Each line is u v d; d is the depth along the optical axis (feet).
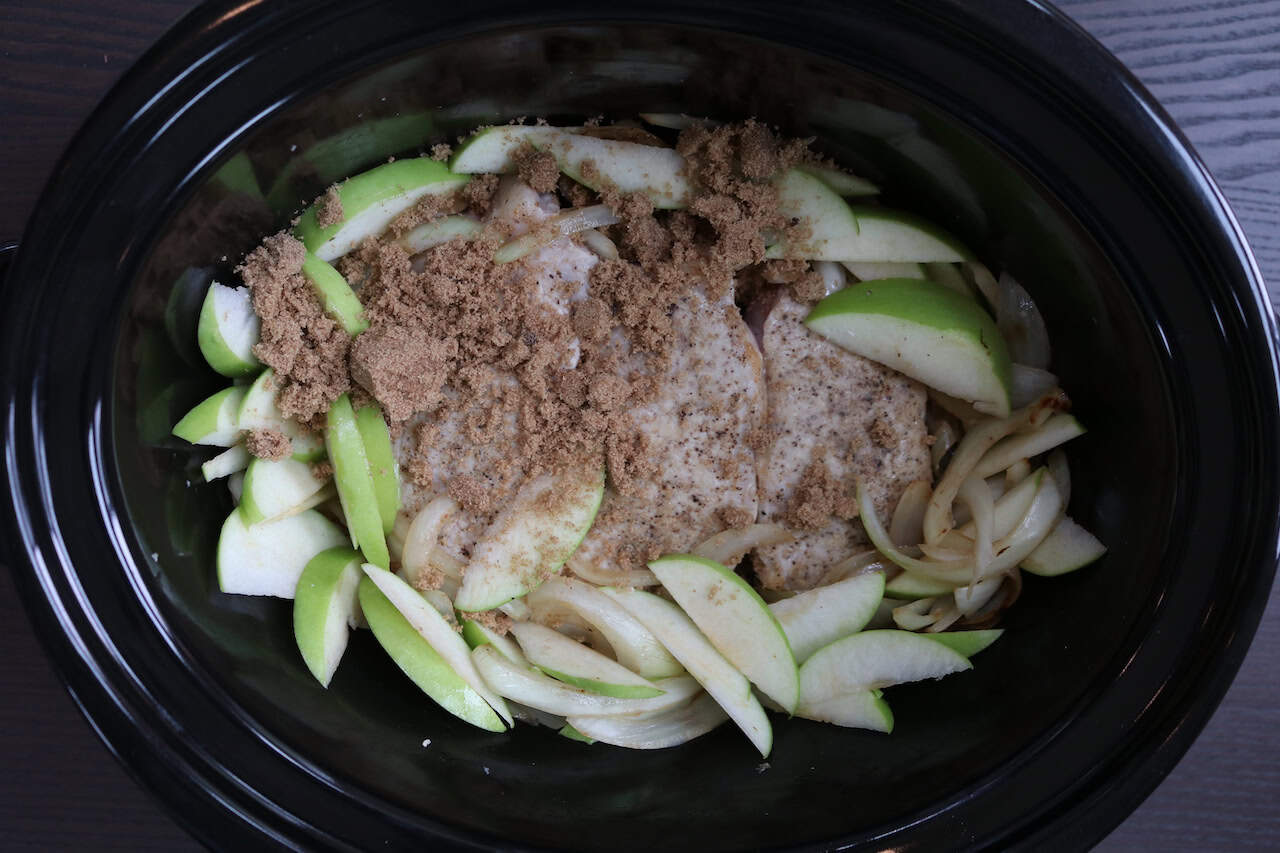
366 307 1.69
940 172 1.64
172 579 1.60
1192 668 1.57
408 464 1.72
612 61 1.57
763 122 1.67
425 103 1.61
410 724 1.70
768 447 1.75
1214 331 1.53
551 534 1.72
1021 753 1.59
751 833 1.60
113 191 1.49
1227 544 1.56
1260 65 1.77
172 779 1.55
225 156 1.52
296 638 1.68
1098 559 1.69
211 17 1.46
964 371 1.72
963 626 1.79
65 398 1.52
